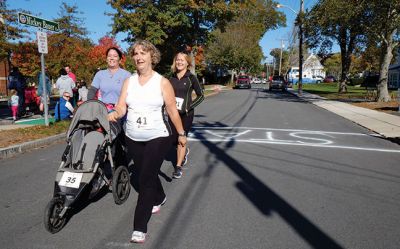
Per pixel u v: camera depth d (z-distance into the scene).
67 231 4.12
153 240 3.91
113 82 5.79
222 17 27.97
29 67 22.64
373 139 10.51
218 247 3.77
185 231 4.14
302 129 12.28
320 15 25.41
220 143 9.42
